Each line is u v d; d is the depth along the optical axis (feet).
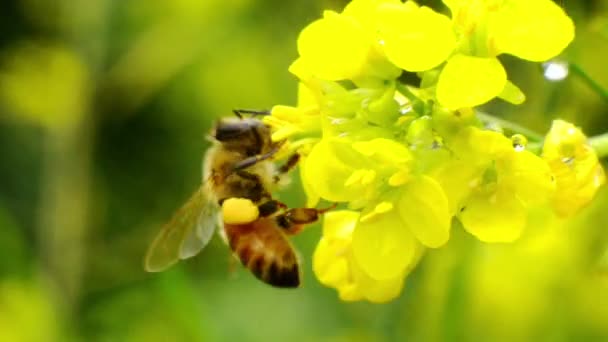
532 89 0.76
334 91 0.64
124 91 1.08
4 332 0.97
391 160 0.63
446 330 0.79
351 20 0.64
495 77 0.63
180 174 1.14
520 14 0.63
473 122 0.64
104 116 1.09
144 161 1.13
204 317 0.83
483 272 0.83
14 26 1.19
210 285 0.97
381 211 0.64
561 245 0.82
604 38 0.74
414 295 0.81
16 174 1.18
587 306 0.84
